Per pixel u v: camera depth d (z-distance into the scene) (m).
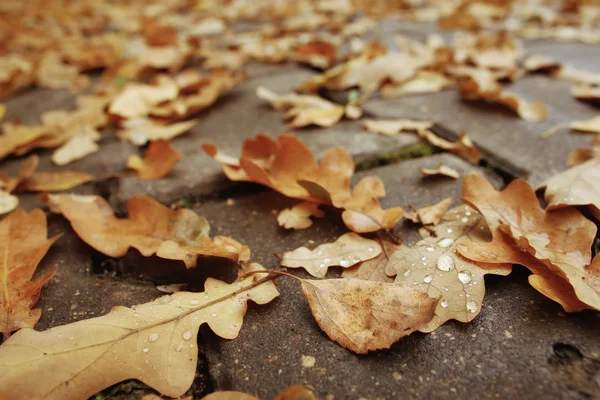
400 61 0.60
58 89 0.69
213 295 0.29
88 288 0.32
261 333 0.29
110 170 0.44
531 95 0.54
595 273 0.28
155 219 0.34
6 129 0.52
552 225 0.31
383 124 0.47
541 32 0.83
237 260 0.31
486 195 0.33
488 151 0.43
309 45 0.70
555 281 0.29
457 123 0.47
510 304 0.29
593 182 0.33
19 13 1.35
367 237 0.33
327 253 0.32
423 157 0.43
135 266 0.33
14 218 0.34
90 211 0.35
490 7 1.04
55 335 0.27
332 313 0.28
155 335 0.28
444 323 0.28
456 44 0.75
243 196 0.39
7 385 0.26
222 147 0.46
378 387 0.26
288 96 0.55
